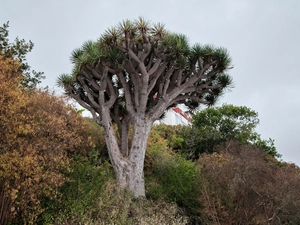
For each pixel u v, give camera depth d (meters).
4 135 6.45
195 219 9.93
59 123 7.73
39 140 7.12
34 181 6.83
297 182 8.98
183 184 10.74
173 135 19.05
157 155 12.61
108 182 8.88
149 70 10.58
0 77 6.50
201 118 20.16
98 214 7.77
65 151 8.13
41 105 8.78
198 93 11.93
